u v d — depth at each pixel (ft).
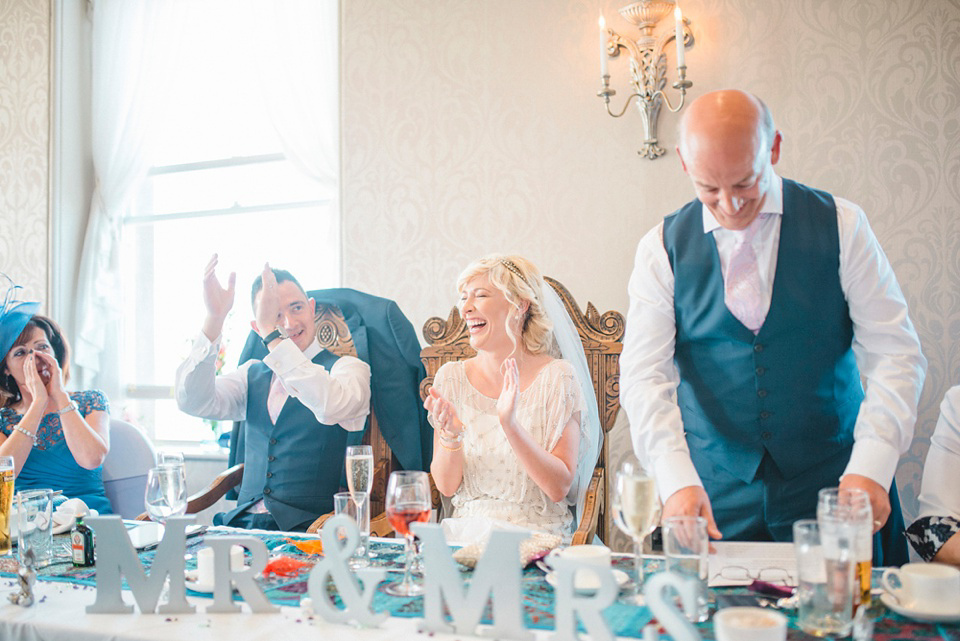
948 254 8.96
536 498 7.30
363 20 11.23
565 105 10.27
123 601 4.45
